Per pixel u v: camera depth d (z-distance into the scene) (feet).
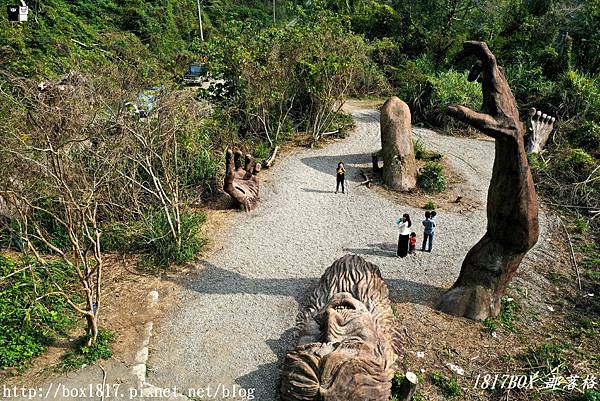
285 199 49.11
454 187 52.95
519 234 28.12
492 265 30.17
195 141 46.96
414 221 45.24
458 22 103.30
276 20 154.51
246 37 60.54
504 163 26.86
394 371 25.50
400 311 32.14
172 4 115.85
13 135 27.14
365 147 65.21
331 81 61.41
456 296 31.83
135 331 29.96
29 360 26.94
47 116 28.35
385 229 43.73
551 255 39.73
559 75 84.99
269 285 35.04
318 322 27.78
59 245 36.45
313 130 65.31
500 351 28.76
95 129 32.42
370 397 23.02
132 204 40.57
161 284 34.88
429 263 38.27
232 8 152.87
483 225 44.57
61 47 53.98
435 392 25.71
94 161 34.65
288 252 39.52
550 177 52.70
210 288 34.58
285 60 61.21
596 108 68.08
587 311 32.76
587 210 47.16
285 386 23.82
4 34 48.55
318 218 45.42
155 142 38.55
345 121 73.10
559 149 59.26
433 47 105.40
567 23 94.89
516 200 27.22
